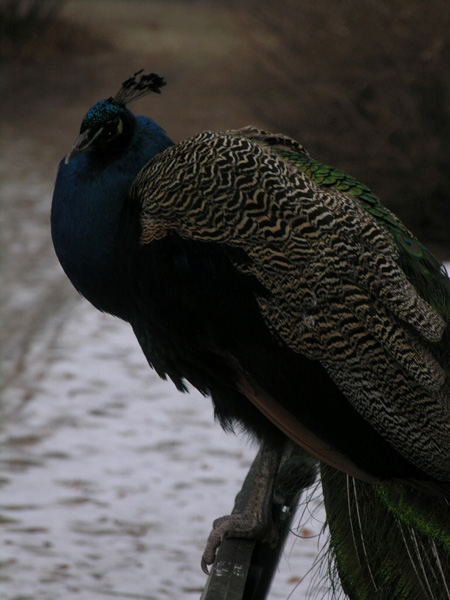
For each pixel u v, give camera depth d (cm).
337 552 550
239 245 539
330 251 535
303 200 542
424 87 2058
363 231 546
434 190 2095
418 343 539
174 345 579
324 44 2125
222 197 543
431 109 2069
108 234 599
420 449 530
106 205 598
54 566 981
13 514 1090
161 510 1116
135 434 1322
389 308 536
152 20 6309
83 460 1240
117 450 1272
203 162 551
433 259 600
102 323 1772
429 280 575
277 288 536
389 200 2152
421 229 2164
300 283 534
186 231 549
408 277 563
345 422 536
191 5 7338
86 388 1467
